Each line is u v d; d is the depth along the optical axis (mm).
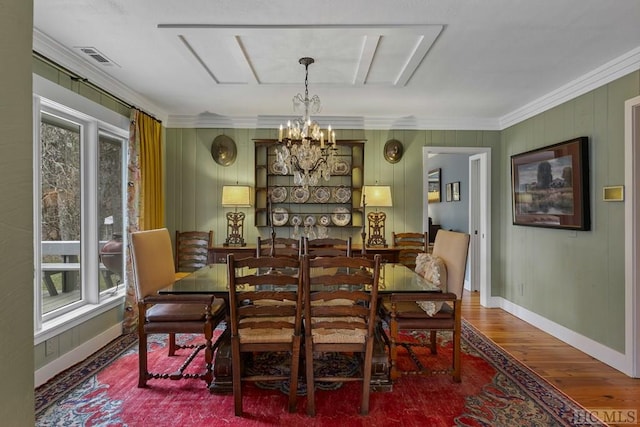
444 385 2529
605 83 2982
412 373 2494
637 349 2688
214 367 2432
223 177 4711
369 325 2164
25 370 564
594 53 2730
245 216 4727
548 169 3646
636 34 2428
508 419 2131
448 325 2541
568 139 3439
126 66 3021
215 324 2629
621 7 2104
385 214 4738
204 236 4555
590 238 3145
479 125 4750
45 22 2307
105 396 2352
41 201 2668
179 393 2396
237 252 4281
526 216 4035
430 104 4090
